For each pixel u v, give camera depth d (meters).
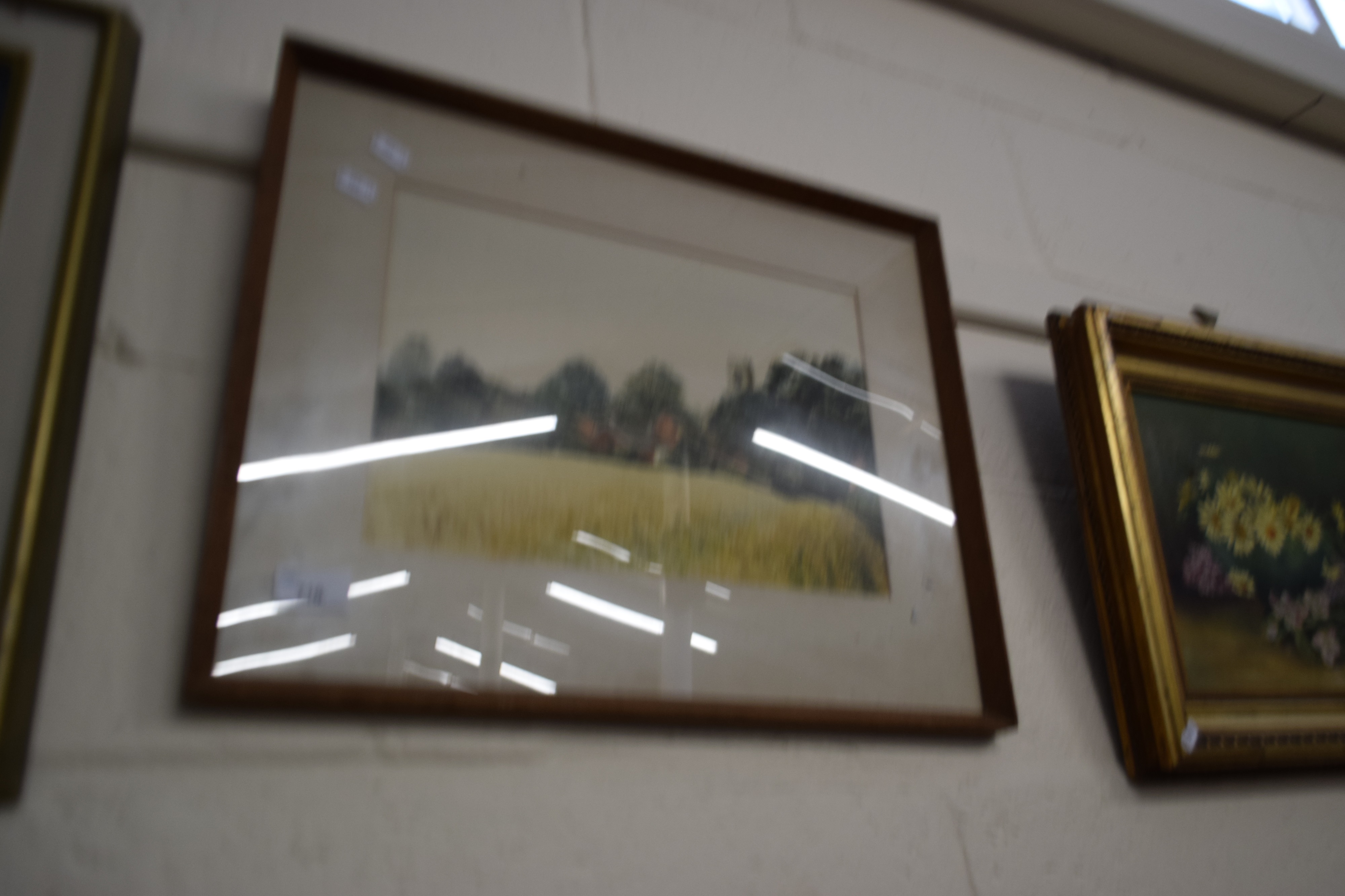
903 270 1.00
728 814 0.70
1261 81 1.54
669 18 1.07
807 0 1.20
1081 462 0.97
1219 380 1.10
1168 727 0.85
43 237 0.62
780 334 0.90
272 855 0.57
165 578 0.61
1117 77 1.47
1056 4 1.37
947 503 0.91
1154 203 1.36
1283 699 0.95
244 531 0.63
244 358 0.66
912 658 0.82
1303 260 1.46
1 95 0.65
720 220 0.92
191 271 0.70
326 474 0.66
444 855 0.61
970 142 1.23
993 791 0.81
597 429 0.77
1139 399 1.04
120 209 0.70
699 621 0.74
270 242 0.69
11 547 0.54
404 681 0.63
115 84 0.69
